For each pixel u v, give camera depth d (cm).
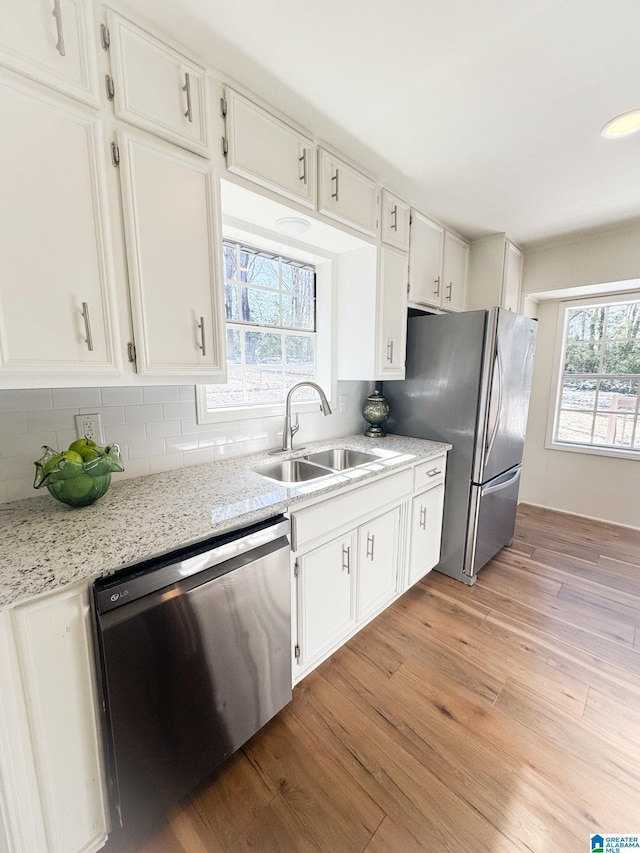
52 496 118
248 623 117
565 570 245
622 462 313
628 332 310
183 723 103
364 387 260
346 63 119
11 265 87
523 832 103
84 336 100
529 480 363
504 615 198
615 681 155
